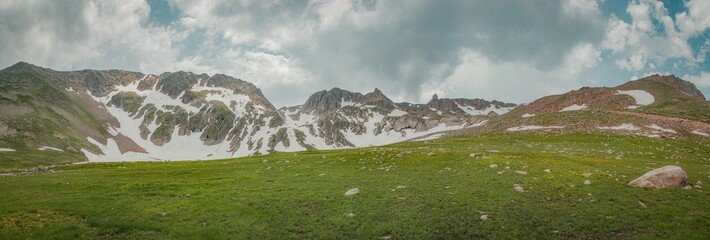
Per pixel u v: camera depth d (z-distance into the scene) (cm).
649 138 9931
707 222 2730
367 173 5144
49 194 4131
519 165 4959
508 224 2798
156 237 2761
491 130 17950
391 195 3703
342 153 7525
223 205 3553
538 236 2594
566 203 3250
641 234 2572
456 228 2762
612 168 4950
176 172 6078
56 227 2900
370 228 2820
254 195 3953
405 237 2653
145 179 5306
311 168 5925
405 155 6328
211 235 2755
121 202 3738
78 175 5975
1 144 19362
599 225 2745
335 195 3822
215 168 6512
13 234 2731
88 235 2783
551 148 8519
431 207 3269
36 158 17675
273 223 3009
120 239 2734
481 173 4597
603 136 10525
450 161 5612
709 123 12144
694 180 4084
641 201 3259
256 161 7531
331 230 2828
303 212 3278
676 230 2608
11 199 3831
